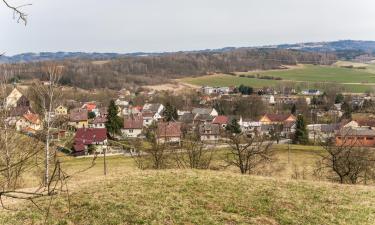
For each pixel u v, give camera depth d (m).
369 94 176.12
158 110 148.50
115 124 100.94
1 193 6.00
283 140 102.06
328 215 18.70
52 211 18.91
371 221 18.11
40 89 27.12
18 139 18.42
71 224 17.64
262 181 24.53
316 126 108.12
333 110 150.00
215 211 19.12
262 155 45.06
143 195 21.09
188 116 135.12
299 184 24.12
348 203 20.56
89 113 135.00
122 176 25.70
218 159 54.38
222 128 116.12
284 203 20.27
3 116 18.33
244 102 154.12
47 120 26.98
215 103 164.00
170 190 22.03
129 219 18.02
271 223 17.92
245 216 18.61
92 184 23.39
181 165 45.12
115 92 187.12
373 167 38.97
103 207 19.33
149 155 52.75
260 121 131.12
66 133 35.53
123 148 76.56
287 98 180.75
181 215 18.53
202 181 23.95
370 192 22.84
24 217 18.11
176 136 80.62
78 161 59.97
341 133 77.12
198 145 50.34
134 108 153.75
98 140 76.12
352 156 37.06
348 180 37.75
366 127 101.62
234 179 24.81
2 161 15.28
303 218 18.39
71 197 20.64
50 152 22.44
